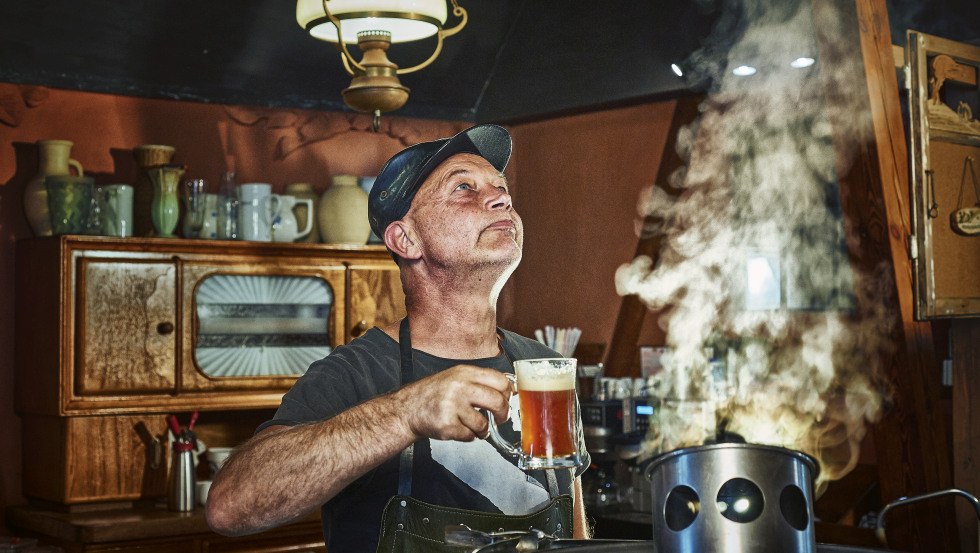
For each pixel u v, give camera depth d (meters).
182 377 3.90
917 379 3.60
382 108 2.92
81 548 3.53
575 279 5.37
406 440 1.47
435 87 4.90
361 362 1.81
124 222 3.97
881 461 3.69
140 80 4.29
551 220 5.45
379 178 1.91
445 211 1.81
